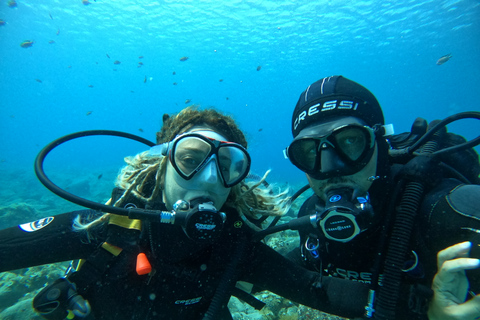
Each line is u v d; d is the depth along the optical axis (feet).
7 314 4.13
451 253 1.21
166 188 1.75
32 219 10.44
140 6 29.12
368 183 1.72
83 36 39.04
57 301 1.50
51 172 29.66
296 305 4.12
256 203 2.24
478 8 26.21
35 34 38.14
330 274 2.14
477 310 1.17
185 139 1.71
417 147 1.82
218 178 1.71
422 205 1.62
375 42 35.01
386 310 1.42
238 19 30.32
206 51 41.47
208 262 1.82
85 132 2.05
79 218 1.70
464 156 1.92
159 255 1.67
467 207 1.41
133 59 50.16
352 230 1.63
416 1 24.89
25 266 1.55
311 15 28.14
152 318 1.61
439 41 35.09
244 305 4.34
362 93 1.89
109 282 1.56
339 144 1.74
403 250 1.49
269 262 1.95
